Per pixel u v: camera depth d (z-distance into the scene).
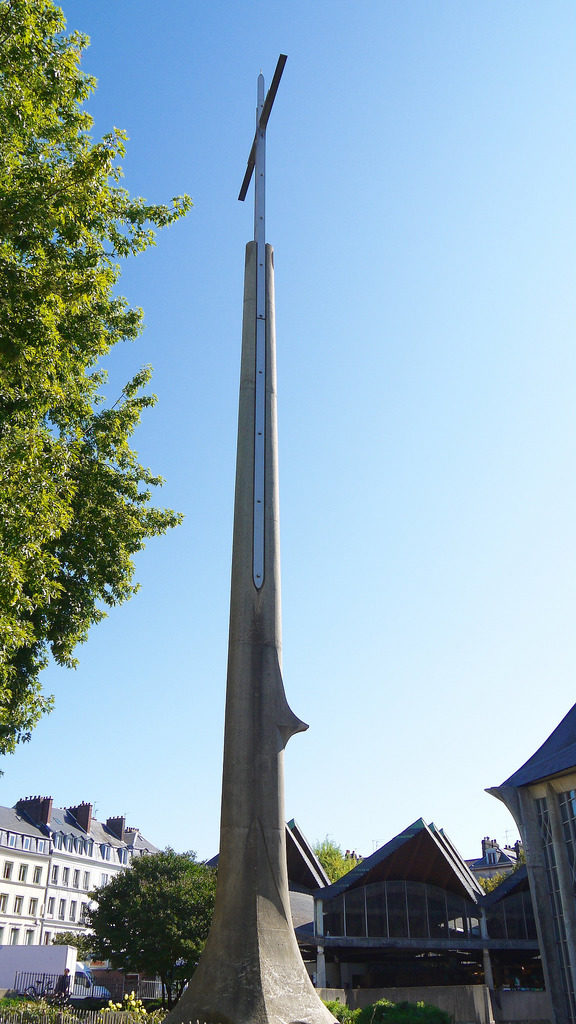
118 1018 17.22
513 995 26.94
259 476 15.83
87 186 12.23
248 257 17.95
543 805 25.91
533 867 25.58
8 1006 19.83
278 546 15.42
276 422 16.53
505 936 31.89
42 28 12.54
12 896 61.25
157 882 36.06
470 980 36.59
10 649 12.02
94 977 43.16
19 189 11.53
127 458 18.77
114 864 74.75
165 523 19.12
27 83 12.51
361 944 30.94
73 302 12.55
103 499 17.45
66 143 14.02
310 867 42.22
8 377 11.45
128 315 18.69
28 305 11.38
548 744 28.22
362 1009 21.23
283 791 13.45
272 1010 11.32
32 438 11.39
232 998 11.45
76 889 68.69
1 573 10.62
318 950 30.73
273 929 12.27
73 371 15.09
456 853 36.09
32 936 62.06
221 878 12.80
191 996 11.80
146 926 34.19
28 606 11.54
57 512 12.03
